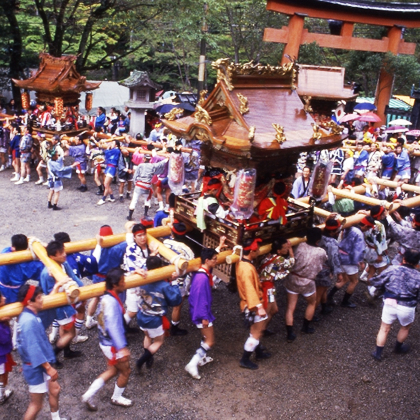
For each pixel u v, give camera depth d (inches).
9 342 198.8
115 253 250.2
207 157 260.7
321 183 283.0
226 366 244.1
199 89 793.6
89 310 261.7
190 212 274.2
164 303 221.6
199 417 208.2
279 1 768.9
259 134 224.5
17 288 233.3
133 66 1158.3
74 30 820.0
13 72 791.7
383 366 252.4
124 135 560.1
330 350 263.7
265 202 248.5
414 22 832.9
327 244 273.4
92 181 579.8
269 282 243.9
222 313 294.0
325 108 593.0
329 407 219.3
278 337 273.7
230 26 941.8
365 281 345.4
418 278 243.8
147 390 223.0
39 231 402.6
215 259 225.3
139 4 733.3
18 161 553.0
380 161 529.7
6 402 209.6
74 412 206.2
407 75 856.3
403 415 217.3
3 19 754.2
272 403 219.8
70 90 585.3
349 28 821.2
